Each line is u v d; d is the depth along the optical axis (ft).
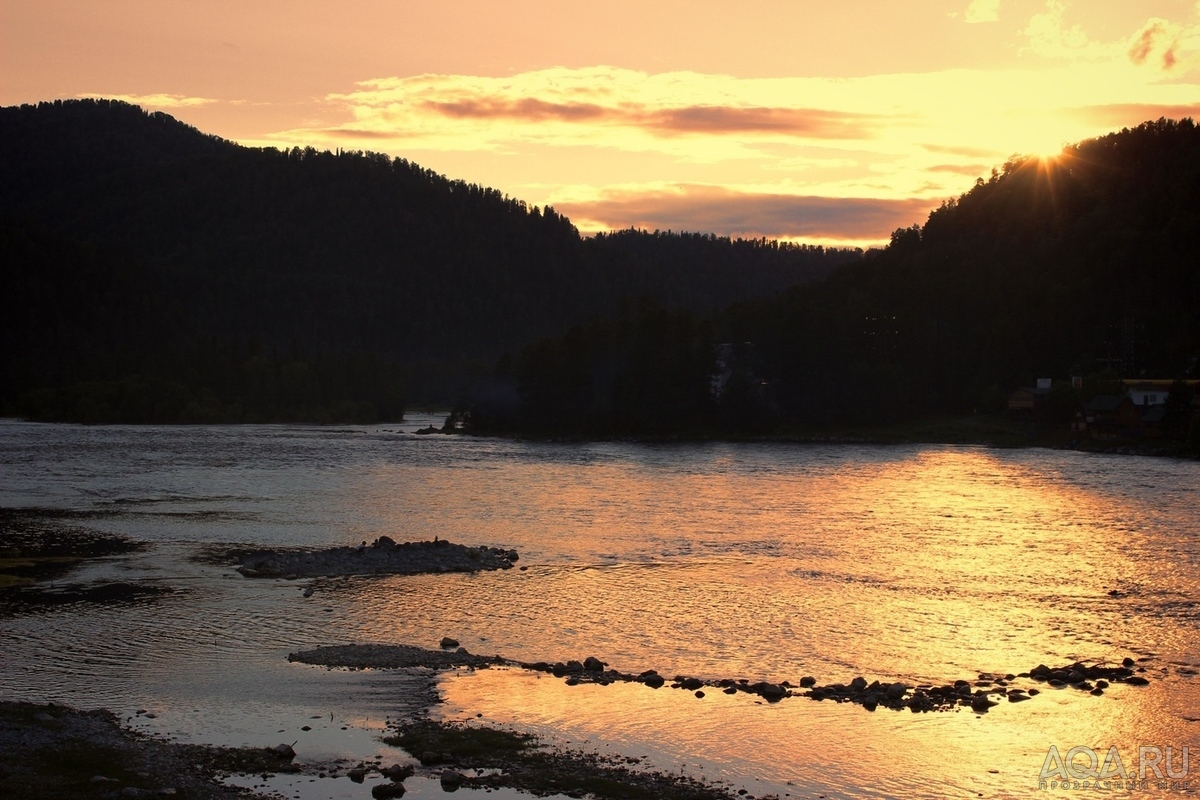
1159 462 515.50
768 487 393.29
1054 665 154.40
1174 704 137.08
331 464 485.15
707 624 177.88
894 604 192.34
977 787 112.06
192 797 103.09
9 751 111.86
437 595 200.54
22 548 248.73
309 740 121.49
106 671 148.56
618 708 134.10
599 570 225.15
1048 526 288.51
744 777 112.88
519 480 417.90
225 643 164.96
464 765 114.21
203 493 361.10
